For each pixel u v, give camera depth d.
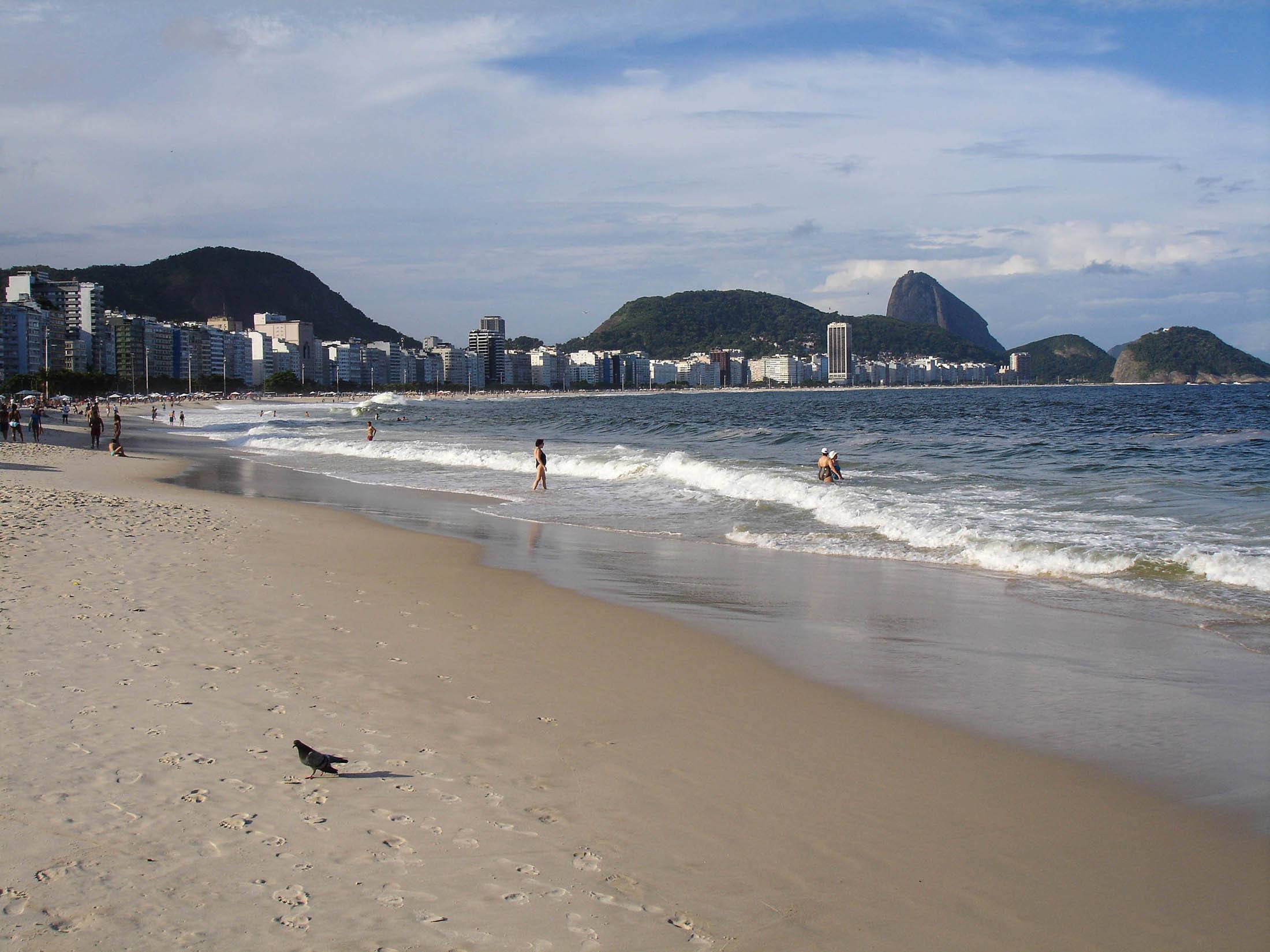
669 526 17.39
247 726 6.08
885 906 4.13
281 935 3.71
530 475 28.00
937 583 11.86
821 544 14.91
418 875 4.23
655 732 6.35
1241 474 23.06
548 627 9.45
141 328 197.88
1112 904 4.18
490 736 6.14
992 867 4.50
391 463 33.94
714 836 4.76
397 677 7.43
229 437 56.03
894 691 7.37
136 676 7.07
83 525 15.07
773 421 68.19
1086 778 5.60
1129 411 77.69
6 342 158.12
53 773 5.19
